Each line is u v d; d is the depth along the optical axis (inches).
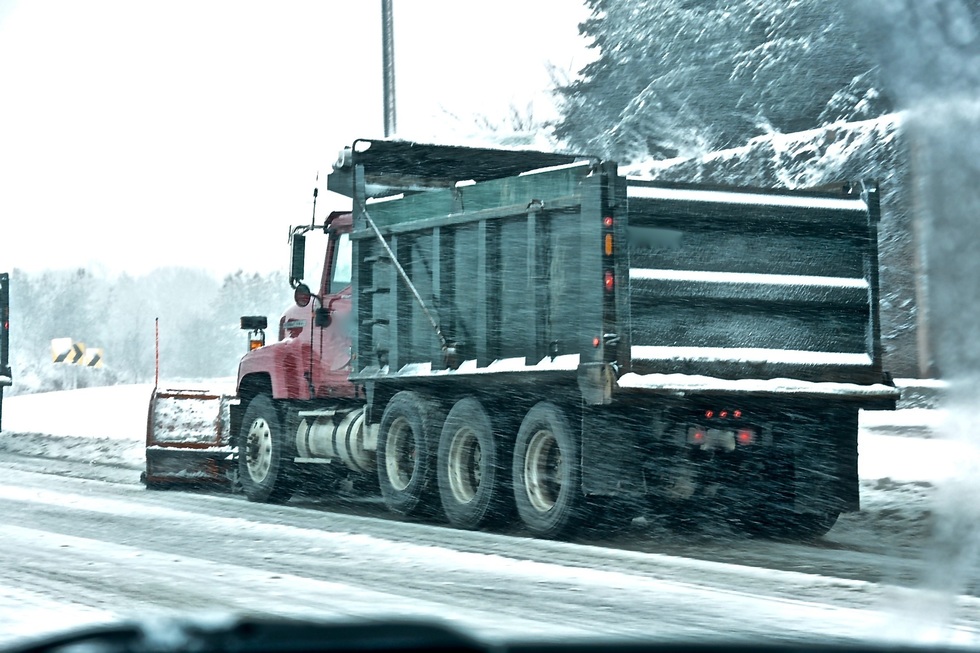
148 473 709.3
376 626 66.8
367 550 450.9
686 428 468.8
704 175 1465.3
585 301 455.8
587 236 456.1
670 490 468.1
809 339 484.1
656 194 459.8
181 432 715.4
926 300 1117.7
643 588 361.1
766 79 1649.9
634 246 456.4
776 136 1398.9
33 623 309.6
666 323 459.5
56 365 4471.0
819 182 1307.8
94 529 520.1
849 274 493.4
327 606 335.3
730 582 373.1
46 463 936.3
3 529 517.0
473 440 522.6
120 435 1127.6
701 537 502.9
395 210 569.0
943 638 282.7
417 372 543.8
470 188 543.8
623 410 462.6
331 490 661.3
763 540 495.8
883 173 1237.7
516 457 494.3
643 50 1822.1
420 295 546.0
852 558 431.5
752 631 294.5
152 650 60.1
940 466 677.3
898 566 410.6
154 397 714.8
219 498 674.8
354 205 589.6
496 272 504.4
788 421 484.1
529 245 486.3
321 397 624.7
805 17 1620.3
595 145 1844.2
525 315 488.4
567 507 470.0
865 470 693.9
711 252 469.4
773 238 480.4
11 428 1305.4
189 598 349.1
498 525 522.6
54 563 418.3
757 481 481.4
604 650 78.4
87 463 935.0
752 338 473.7
